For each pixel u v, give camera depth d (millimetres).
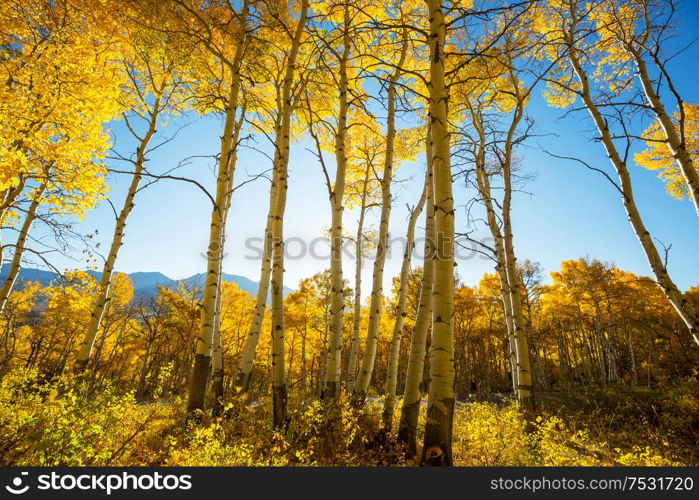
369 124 9703
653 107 5605
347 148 10367
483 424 4805
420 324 4602
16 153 5211
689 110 9062
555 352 29516
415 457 4078
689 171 5051
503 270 8867
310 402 6375
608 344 20062
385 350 24703
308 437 4469
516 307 6855
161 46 7434
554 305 22344
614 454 5340
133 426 4273
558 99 8922
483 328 23984
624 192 5344
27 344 22078
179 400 5742
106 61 8234
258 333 7992
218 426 3551
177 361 24656
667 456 6016
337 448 4105
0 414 3307
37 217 6504
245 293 21656
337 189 6078
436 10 3840
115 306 19656
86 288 7316
